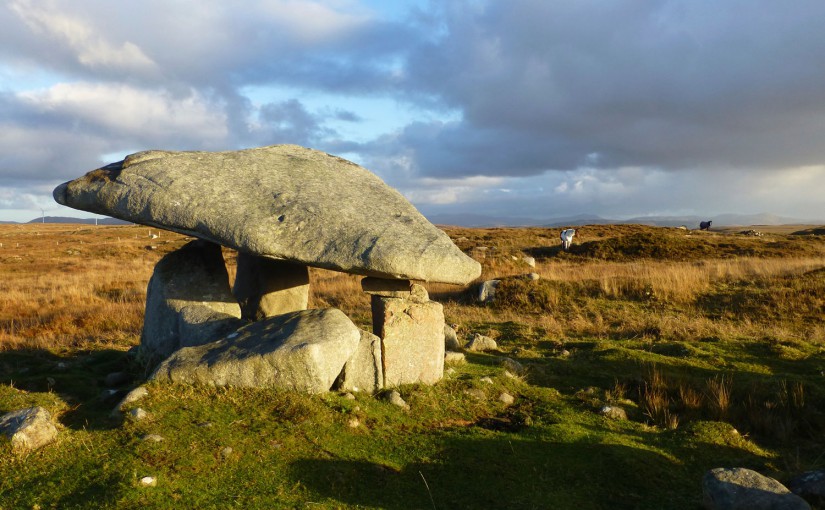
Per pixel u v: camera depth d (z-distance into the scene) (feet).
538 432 21.39
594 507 16.55
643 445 21.03
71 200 27.86
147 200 25.94
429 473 17.69
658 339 38.88
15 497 14.47
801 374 29.14
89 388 25.21
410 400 23.43
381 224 25.32
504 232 157.79
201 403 20.07
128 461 16.07
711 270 62.54
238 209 25.71
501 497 16.66
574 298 53.93
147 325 29.91
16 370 28.53
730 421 24.12
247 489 15.55
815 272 55.16
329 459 17.58
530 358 32.99
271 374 21.43
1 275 92.84
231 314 29.40
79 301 57.88
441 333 26.43
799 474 17.57
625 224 172.14
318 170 29.86
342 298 57.11
